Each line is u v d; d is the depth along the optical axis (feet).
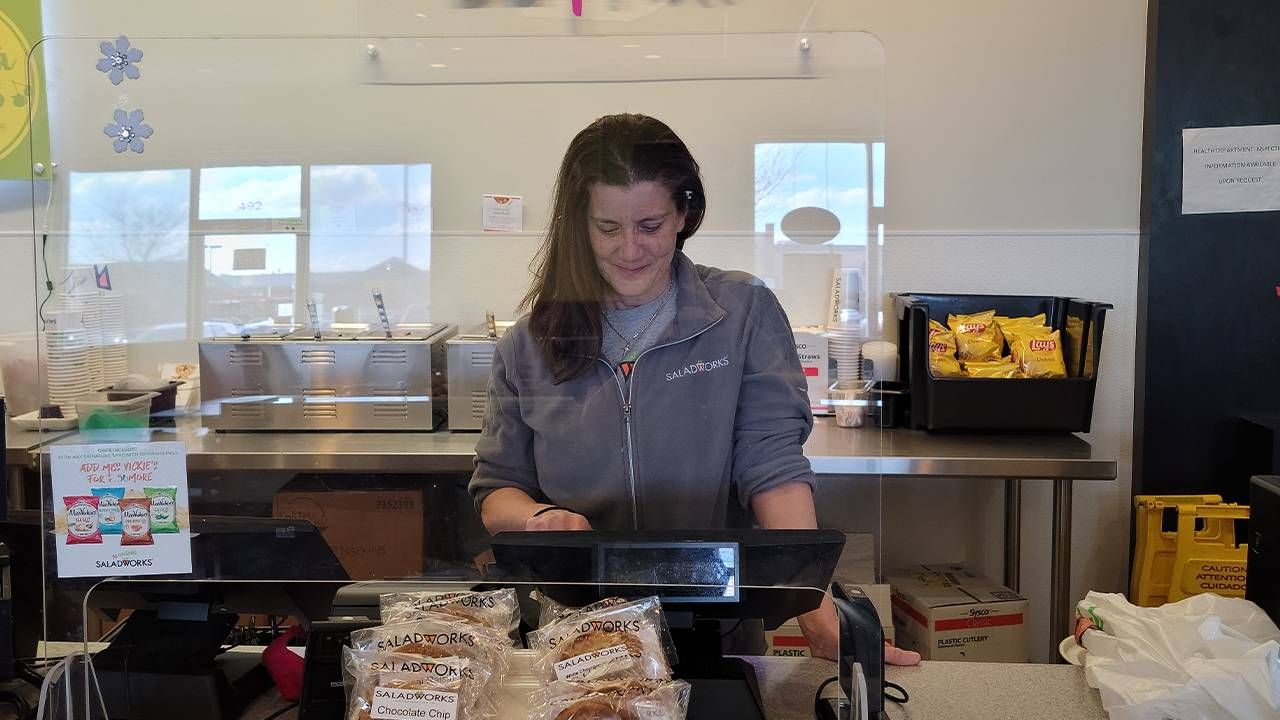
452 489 4.13
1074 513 9.53
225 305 4.32
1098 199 9.24
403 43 4.62
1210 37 8.73
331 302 4.52
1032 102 9.18
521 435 4.22
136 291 4.27
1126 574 9.55
